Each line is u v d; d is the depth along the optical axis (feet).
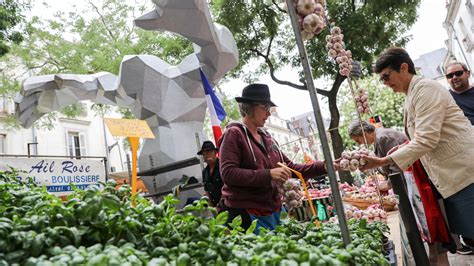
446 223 7.99
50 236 3.33
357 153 6.94
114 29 43.65
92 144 67.67
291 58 40.24
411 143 7.15
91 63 41.73
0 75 46.14
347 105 76.84
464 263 12.02
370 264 4.15
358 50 34.09
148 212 4.21
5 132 55.36
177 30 19.30
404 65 7.89
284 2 5.20
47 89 22.03
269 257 3.31
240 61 38.65
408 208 7.26
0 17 29.55
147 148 22.17
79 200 4.11
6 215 4.16
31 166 22.26
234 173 7.27
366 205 14.82
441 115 7.18
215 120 20.75
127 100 22.81
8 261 3.01
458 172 7.25
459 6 74.38
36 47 41.65
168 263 3.15
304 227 5.94
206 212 4.34
